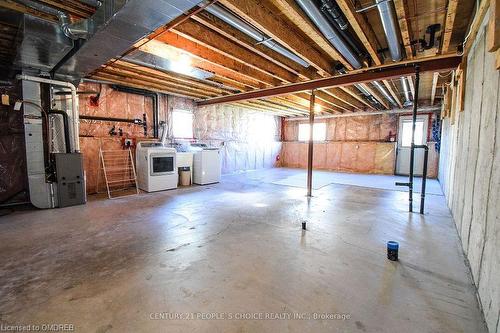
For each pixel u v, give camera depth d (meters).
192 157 6.24
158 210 3.82
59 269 2.06
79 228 3.01
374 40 3.00
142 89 5.59
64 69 3.49
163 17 2.04
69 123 4.06
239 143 8.70
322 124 9.77
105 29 2.24
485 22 2.05
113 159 5.29
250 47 3.05
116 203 4.23
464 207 2.64
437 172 7.42
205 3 2.14
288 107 8.16
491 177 1.66
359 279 1.95
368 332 1.40
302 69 4.02
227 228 3.06
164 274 1.99
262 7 2.38
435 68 3.44
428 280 1.94
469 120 2.65
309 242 2.65
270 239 2.72
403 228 3.10
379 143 8.41
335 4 2.18
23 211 3.70
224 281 1.90
